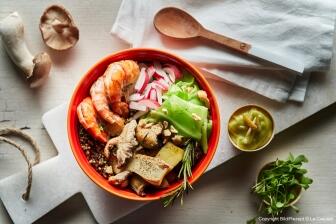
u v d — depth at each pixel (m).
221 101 0.58
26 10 0.58
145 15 0.56
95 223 0.58
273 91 0.57
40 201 0.56
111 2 0.58
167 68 0.54
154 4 0.56
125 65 0.51
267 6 0.56
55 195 0.56
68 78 0.58
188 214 0.58
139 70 0.53
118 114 0.51
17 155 0.58
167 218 0.58
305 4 0.56
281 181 0.54
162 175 0.49
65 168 0.56
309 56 0.56
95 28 0.58
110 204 0.56
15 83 0.58
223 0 0.56
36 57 0.54
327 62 0.56
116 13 0.58
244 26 0.56
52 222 0.58
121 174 0.50
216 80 0.58
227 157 0.57
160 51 0.52
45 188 0.56
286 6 0.56
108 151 0.50
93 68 0.51
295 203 0.59
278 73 0.57
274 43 0.56
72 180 0.56
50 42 0.56
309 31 0.56
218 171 0.59
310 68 0.56
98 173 0.52
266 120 0.55
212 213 0.59
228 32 0.57
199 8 0.57
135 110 0.53
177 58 0.52
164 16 0.56
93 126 0.50
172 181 0.52
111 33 0.56
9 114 0.58
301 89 0.57
